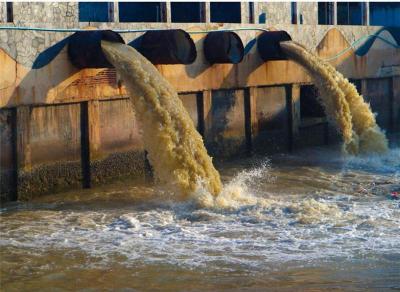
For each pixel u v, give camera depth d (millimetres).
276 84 39750
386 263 20109
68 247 21906
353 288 18234
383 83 48781
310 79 40656
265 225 23844
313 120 42000
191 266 20109
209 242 22172
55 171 29328
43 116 28859
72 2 29938
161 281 19062
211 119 36094
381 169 34719
